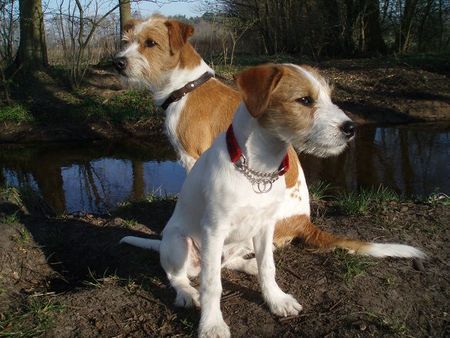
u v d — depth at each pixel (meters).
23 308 1.00
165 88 1.47
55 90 3.28
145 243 1.20
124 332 0.92
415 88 3.44
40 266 1.22
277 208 0.92
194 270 1.05
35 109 3.03
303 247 1.20
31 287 1.14
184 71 1.44
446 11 5.43
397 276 1.06
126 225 1.41
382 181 2.06
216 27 4.98
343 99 3.32
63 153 2.53
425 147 2.50
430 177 2.08
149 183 2.07
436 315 0.93
